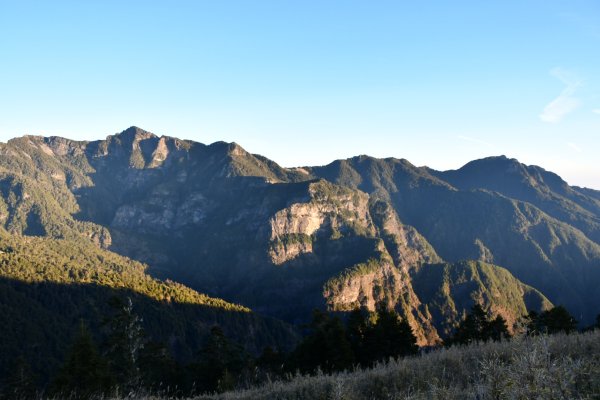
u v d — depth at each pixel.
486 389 7.57
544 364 6.27
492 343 16.64
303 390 13.61
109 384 37.00
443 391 8.88
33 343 103.50
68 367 36.72
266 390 15.09
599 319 51.03
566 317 45.56
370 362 48.72
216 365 55.19
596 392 6.58
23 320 109.50
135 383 41.44
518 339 8.78
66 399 25.19
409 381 12.08
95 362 37.84
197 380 55.25
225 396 15.86
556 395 5.93
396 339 50.81
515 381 6.23
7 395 47.34
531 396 6.02
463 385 10.82
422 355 17.28
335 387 11.77
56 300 133.75
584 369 7.19
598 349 11.80
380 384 12.56
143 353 52.28
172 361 55.62
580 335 15.34
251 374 43.84
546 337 8.38
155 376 51.84
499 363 9.21
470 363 13.05
